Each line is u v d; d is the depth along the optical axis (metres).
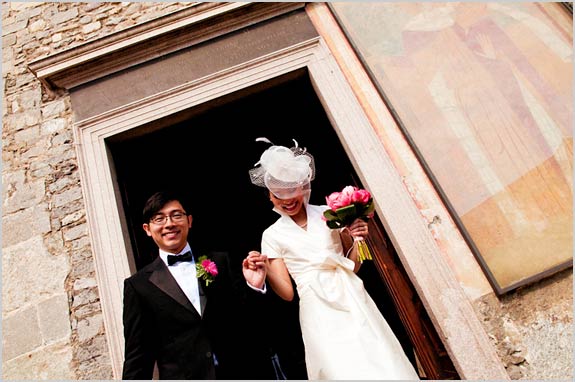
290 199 2.24
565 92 2.90
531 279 2.45
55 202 2.94
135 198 3.40
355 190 2.17
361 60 3.18
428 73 3.11
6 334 2.59
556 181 2.67
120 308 2.57
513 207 2.65
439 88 3.05
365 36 3.29
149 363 1.93
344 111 3.05
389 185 2.79
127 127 3.11
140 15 3.58
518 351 2.34
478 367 2.30
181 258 2.16
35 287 2.70
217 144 4.47
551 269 2.45
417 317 2.76
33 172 3.07
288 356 4.61
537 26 3.16
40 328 2.58
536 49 3.08
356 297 2.01
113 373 2.40
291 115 4.24
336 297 2.01
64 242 2.81
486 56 3.11
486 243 2.58
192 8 3.33
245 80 3.20
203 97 3.16
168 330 1.96
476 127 2.90
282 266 2.20
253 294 2.30
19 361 2.51
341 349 1.86
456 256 2.59
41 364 2.49
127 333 1.93
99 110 3.19
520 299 2.46
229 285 2.13
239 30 3.41
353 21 3.35
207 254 2.23
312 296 2.04
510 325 2.41
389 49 3.22
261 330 2.19
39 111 3.29
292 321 4.93
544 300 2.45
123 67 3.33
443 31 3.25
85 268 2.71
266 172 2.22
